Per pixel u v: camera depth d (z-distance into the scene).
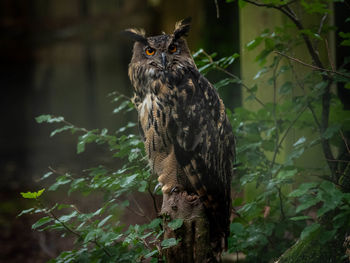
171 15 22.81
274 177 6.36
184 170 6.11
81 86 40.69
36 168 20.30
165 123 6.19
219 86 6.85
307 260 5.60
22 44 37.53
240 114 7.17
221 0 20.34
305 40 6.30
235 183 7.02
